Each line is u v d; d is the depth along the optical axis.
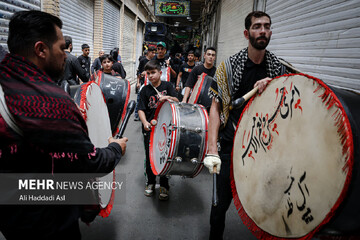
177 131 2.63
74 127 1.14
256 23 1.79
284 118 1.38
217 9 13.41
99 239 2.45
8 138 1.04
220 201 2.09
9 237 1.18
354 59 2.93
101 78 4.19
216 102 2.05
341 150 1.00
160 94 3.25
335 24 3.29
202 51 21.67
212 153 1.91
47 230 1.17
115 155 1.40
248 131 1.72
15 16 1.15
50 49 1.18
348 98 1.14
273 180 1.42
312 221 1.12
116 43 13.79
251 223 1.61
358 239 1.15
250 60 1.96
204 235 2.58
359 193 1.03
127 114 1.90
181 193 3.45
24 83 1.07
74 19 8.23
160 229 2.65
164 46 6.01
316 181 1.12
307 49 3.95
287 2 4.72
